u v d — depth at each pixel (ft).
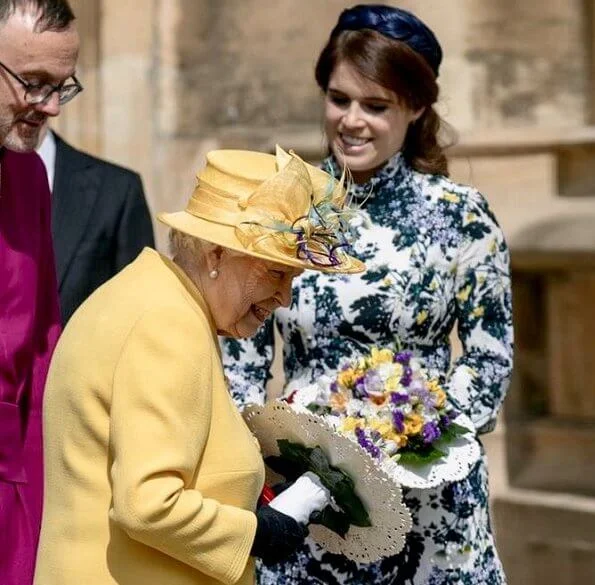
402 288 27.17
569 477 43.19
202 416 20.75
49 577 21.17
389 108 27.43
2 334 25.39
